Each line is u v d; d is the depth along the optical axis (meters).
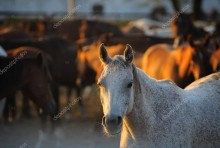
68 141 13.91
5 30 21.67
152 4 44.06
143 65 15.17
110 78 6.63
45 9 41.50
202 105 7.54
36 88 12.58
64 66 18.39
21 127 16.27
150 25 32.06
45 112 12.70
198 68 13.08
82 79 18.77
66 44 18.61
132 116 6.96
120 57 6.84
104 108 6.73
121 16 34.16
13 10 40.62
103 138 12.73
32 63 12.59
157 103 7.15
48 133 14.98
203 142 7.44
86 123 16.69
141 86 7.00
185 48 13.64
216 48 13.91
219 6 44.81
